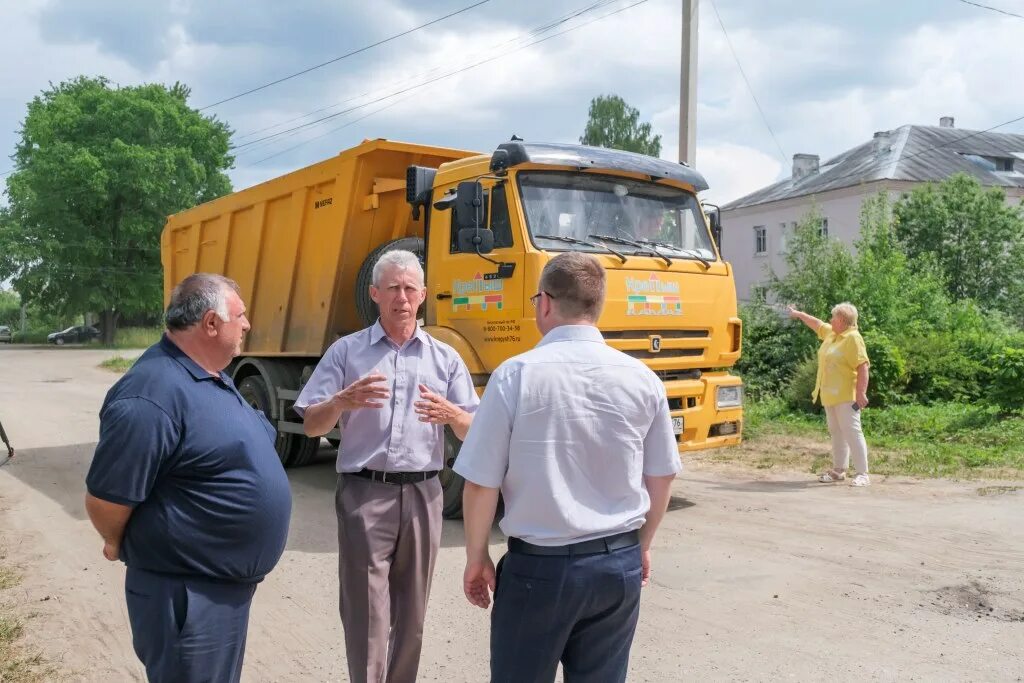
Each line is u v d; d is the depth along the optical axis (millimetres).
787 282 15070
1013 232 30156
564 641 2549
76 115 50125
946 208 30578
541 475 2533
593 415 2578
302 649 4523
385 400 3520
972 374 12711
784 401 13148
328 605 5188
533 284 6305
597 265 2758
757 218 41625
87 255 49688
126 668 4258
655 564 5758
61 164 48625
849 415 8188
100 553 6289
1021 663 4078
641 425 2656
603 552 2531
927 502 7324
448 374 3812
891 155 38625
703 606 4949
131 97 50812
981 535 6215
